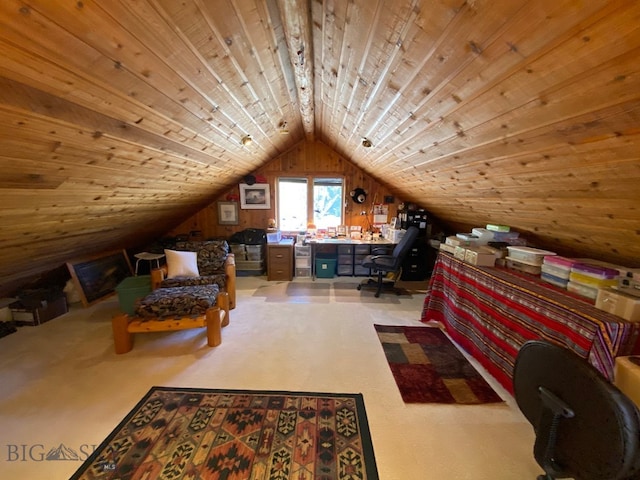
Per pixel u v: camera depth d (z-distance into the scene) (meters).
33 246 2.40
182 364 2.21
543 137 1.22
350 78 1.79
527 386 1.13
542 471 1.38
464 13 0.85
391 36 1.16
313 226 4.94
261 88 2.03
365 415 1.71
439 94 1.37
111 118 1.44
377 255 4.13
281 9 1.29
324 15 1.33
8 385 1.94
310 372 2.13
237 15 1.21
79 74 1.08
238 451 1.46
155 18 0.99
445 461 1.42
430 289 3.09
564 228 1.92
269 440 1.52
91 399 1.82
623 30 0.65
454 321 2.67
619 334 1.29
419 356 2.37
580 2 0.64
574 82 0.88
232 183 4.67
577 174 1.32
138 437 1.53
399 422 1.67
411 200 4.55
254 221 5.00
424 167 2.55
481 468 1.39
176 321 2.40
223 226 5.00
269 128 3.03
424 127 1.80
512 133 1.32
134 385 1.96
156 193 2.89
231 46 1.39
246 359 2.29
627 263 1.82
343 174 4.85
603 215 1.50
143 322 2.37
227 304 2.84
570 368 0.93
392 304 3.53
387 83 1.56
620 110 0.87
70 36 0.92
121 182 2.21
